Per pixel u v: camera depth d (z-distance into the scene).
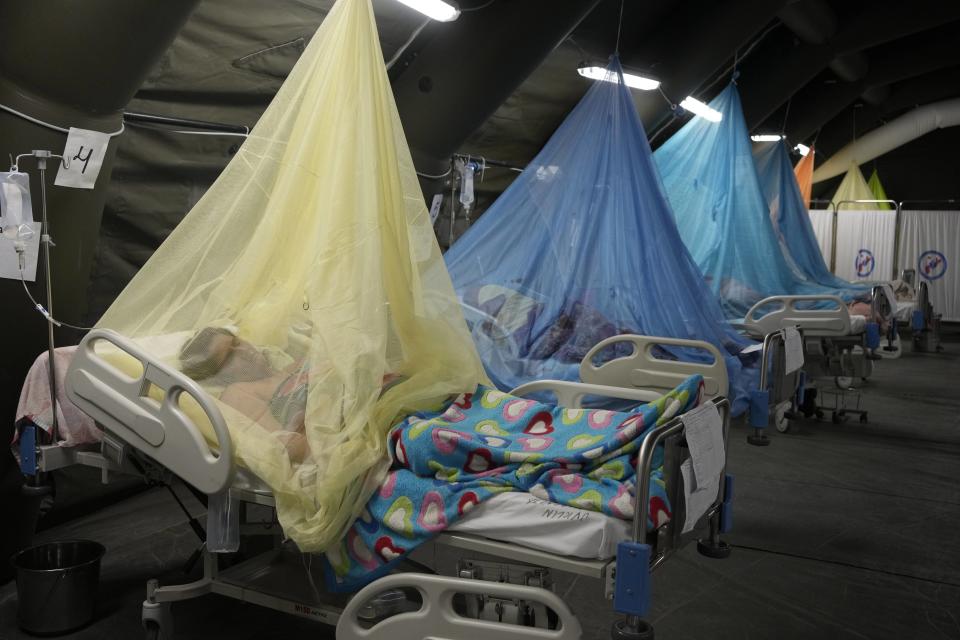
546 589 1.89
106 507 3.63
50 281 2.75
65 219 2.77
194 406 2.20
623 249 4.18
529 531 1.87
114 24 2.51
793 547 3.38
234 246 2.40
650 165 4.34
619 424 2.19
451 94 4.74
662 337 3.70
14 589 2.80
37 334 2.76
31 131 2.59
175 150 3.80
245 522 2.62
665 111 6.77
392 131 2.39
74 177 2.73
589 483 1.95
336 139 2.29
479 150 6.12
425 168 4.98
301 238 2.35
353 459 2.00
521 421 2.33
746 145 6.38
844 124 12.02
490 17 4.59
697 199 6.17
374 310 2.17
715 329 4.34
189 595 2.28
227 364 2.27
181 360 2.26
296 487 2.00
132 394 2.20
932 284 12.07
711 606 2.80
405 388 2.34
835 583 3.02
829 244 12.28
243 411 2.17
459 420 2.39
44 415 2.46
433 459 2.04
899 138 11.67
